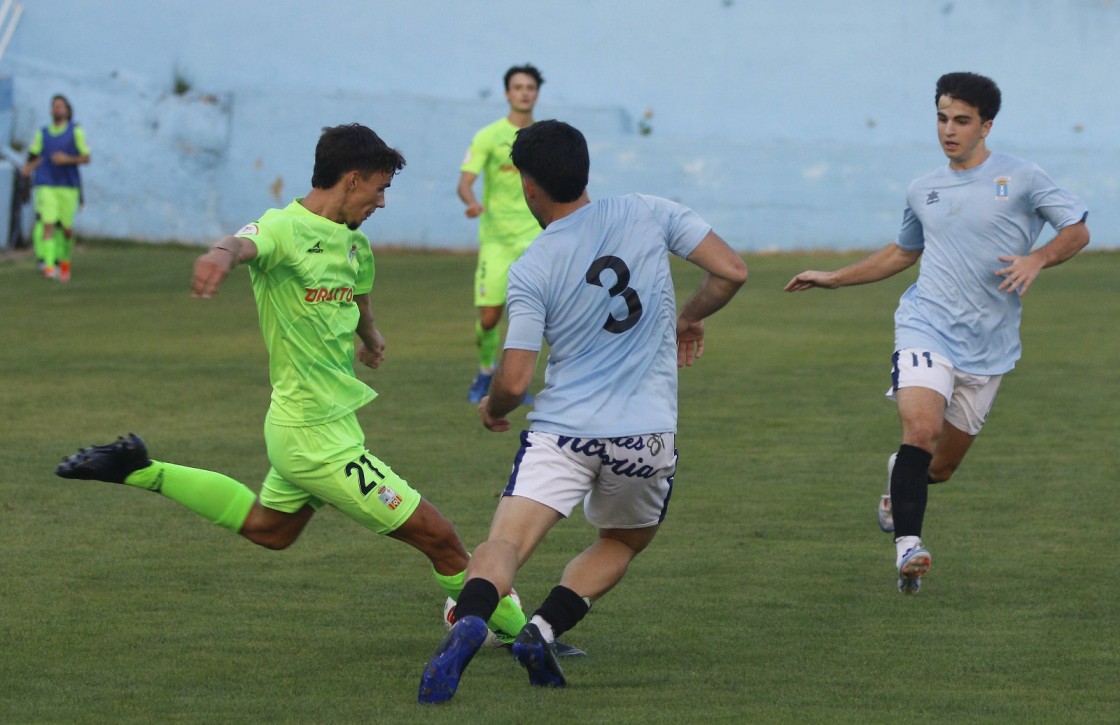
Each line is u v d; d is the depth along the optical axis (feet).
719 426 101.65
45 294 187.32
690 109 271.08
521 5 268.82
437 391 116.78
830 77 268.00
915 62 266.16
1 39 262.06
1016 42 264.31
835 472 87.20
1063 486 83.25
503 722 44.37
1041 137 265.95
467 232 266.36
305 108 264.93
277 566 66.44
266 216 50.52
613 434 48.42
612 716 45.03
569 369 49.34
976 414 67.26
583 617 54.95
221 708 46.09
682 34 269.44
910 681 49.44
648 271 49.29
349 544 70.90
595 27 269.85
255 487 81.41
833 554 68.85
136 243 266.36
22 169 238.89
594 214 49.57
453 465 89.04
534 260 49.11
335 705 46.42
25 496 79.56
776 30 267.80
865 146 265.75
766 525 74.59
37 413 104.47
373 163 51.75
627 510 50.80
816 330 156.25
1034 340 145.48
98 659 51.93
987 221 64.90
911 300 67.46
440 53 270.05
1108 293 191.01
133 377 121.39
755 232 268.82
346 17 268.21
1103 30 262.67
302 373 51.65
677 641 54.95
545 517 48.55
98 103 263.90
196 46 266.98
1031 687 48.70
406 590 62.54
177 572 64.95
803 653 53.21
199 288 46.47
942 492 82.02
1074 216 63.98
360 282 55.21
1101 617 58.03
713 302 51.06
